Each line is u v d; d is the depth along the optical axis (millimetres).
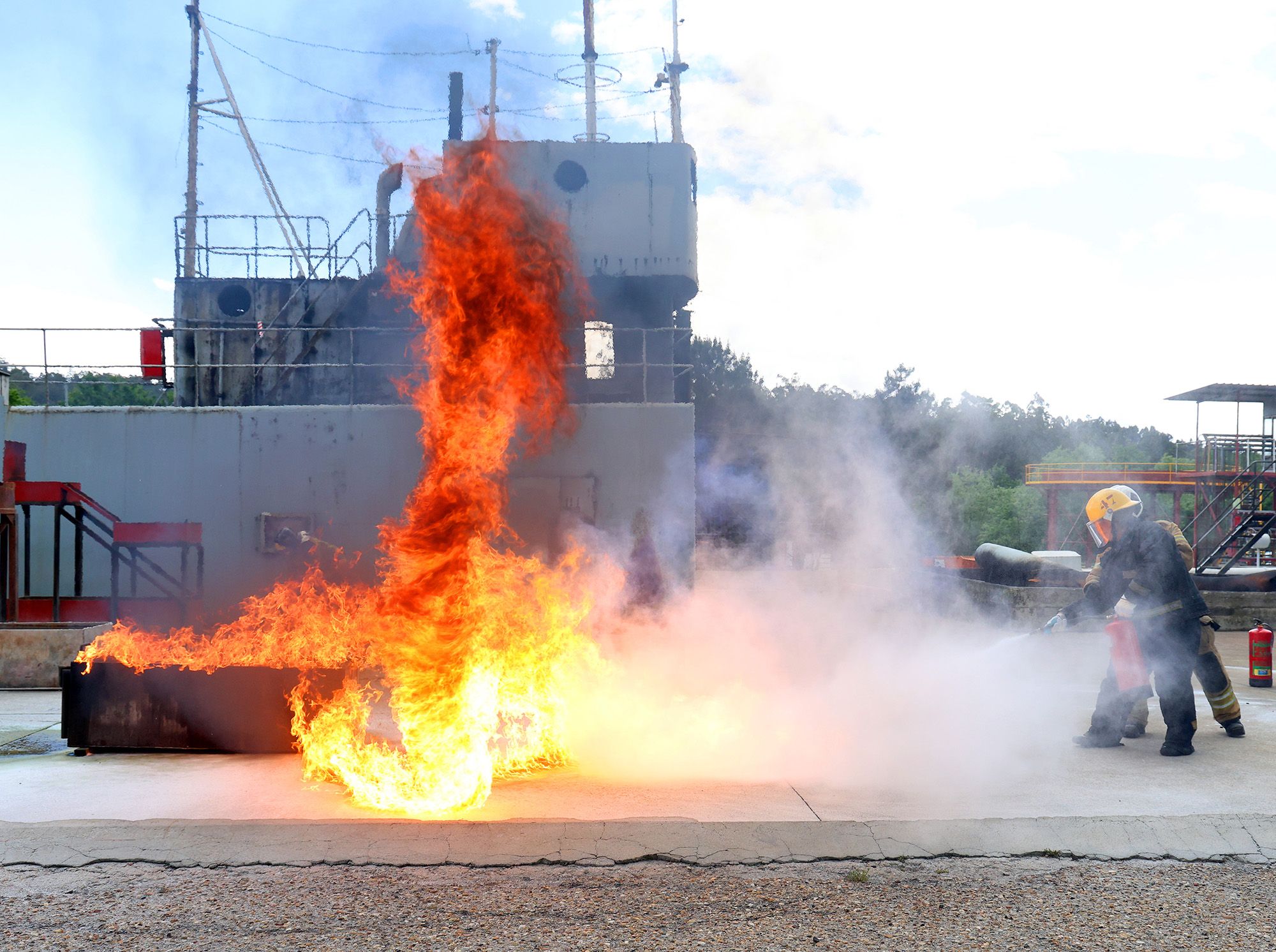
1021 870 4895
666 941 3990
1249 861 5078
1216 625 7945
